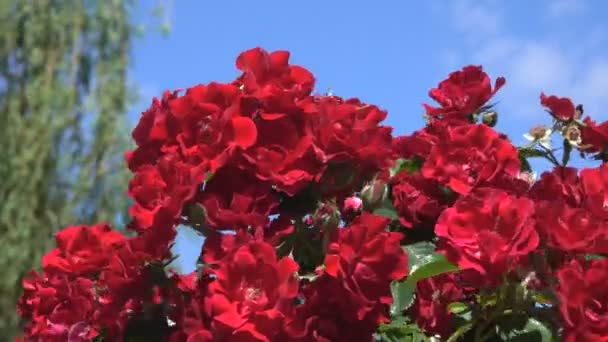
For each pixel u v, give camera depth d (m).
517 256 1.13
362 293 1.12
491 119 1.42
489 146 1.27
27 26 7.67
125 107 7.59
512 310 1.16
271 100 1.16
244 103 1.17
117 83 7.63
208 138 1.16
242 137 1.14
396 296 1.23
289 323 1.10
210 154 1.14
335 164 1.17
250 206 1.14
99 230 1.28
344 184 1.17
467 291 1.26
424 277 1.19
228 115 1.15
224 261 1.11
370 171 1.19
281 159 1.15
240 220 1.13
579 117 1.38
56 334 1.24
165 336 1.17
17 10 7.72
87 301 1.24
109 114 7.47
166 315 1.17
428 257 1.26
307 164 1.16
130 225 1.19
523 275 1.14
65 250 1.28
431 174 1.28
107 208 7.30
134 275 1.15
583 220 1.14
